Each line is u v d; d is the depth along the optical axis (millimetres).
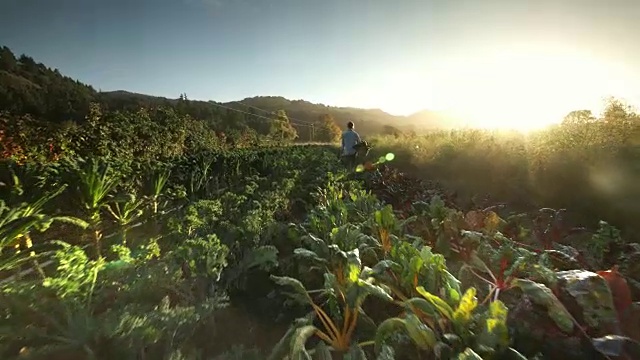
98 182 4148
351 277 2602
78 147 7863
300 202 7832
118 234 4230
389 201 6609
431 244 3943
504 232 4031
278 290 3641
